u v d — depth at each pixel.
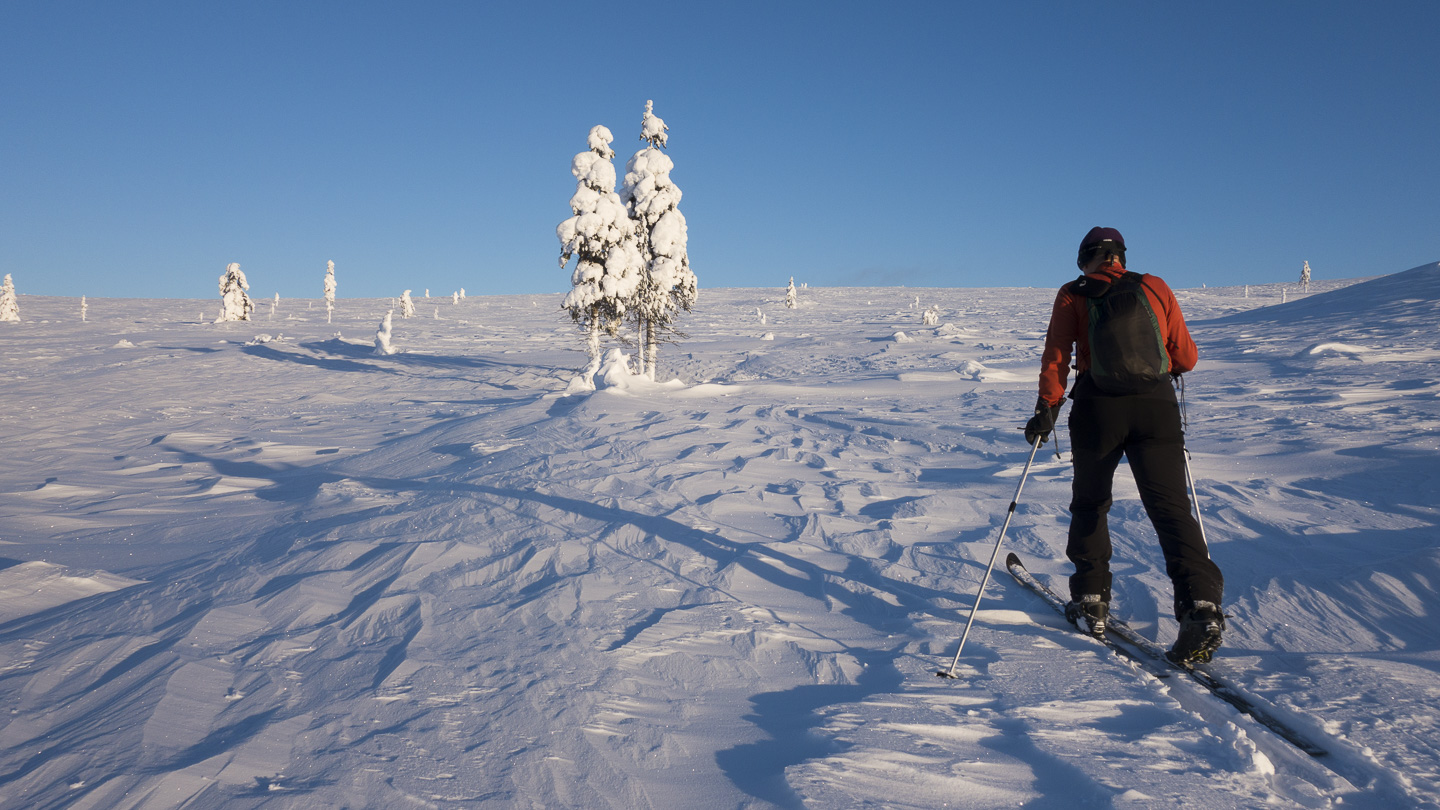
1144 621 3.15
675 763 2.02
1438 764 1.92
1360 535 4.02
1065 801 1.80
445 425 10.93
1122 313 2.79
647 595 3.45
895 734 2.12
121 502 7.08
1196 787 1.84
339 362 31.22
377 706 2.32
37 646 3.02
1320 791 1.84
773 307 79.94
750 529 4.66
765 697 2.47
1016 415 11.11
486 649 2.79
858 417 10.83
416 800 1.80
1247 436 7.84
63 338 42.19
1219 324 34.78
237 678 2.59
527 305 89.25
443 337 46.25
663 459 7.10
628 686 2.49
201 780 1.89
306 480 7.72
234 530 5.40
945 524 4.77
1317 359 17.62
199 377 26.06
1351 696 2.34
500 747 2.07
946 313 65.31
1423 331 21.72
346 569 3.95
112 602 3.63
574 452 7.48
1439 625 2.85
